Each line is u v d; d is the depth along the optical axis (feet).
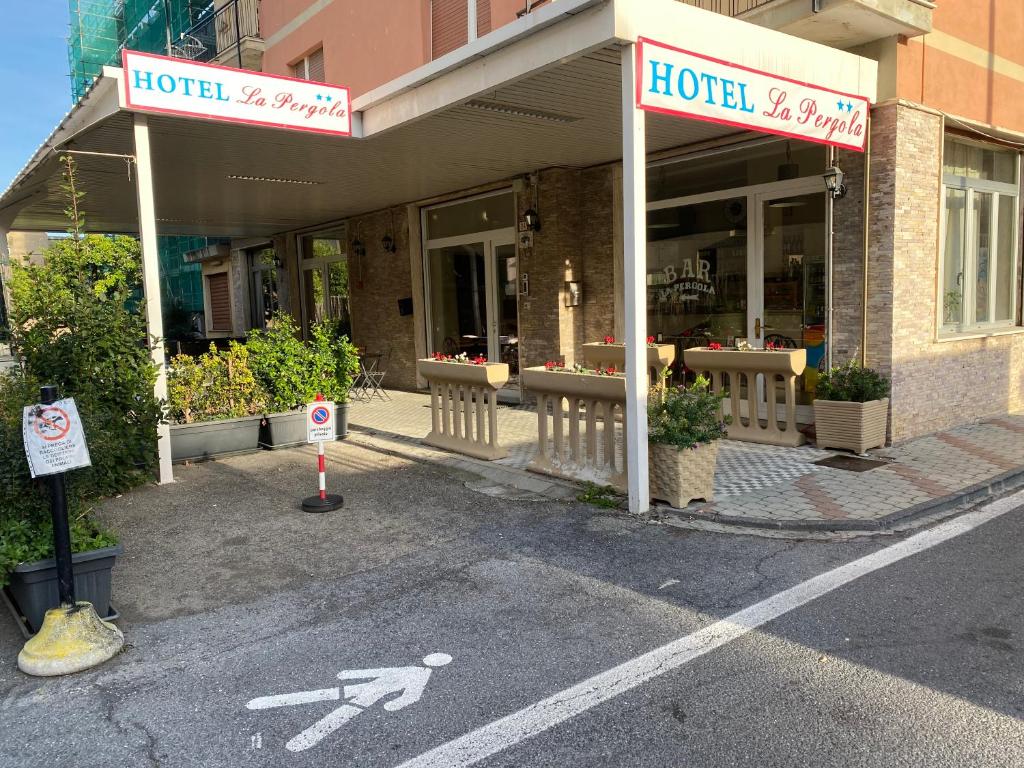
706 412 20.40
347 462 27.12
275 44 51.03
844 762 9.49
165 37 66.74
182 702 11.37
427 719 10.75
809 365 28.99
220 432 27.86
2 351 26.73
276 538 18.92
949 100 27.50
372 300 48.49
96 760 9.98
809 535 18.26
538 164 34.37
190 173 32.94
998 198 32.35
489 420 26.48
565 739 10.16
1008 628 13.03
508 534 18.78
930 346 27.27
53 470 12.20
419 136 27.81
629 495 20.13
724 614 13.92
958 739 9.89
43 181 31.81
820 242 28.14
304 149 29.22
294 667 12.38
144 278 23.49
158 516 20.89
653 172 33.96
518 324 38.32
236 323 67.05
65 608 12.71
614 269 35.06
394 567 16.79
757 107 20.94
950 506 20.18
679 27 19.30
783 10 24.18
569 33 19.26
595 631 13.38
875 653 12.26
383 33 40.75
